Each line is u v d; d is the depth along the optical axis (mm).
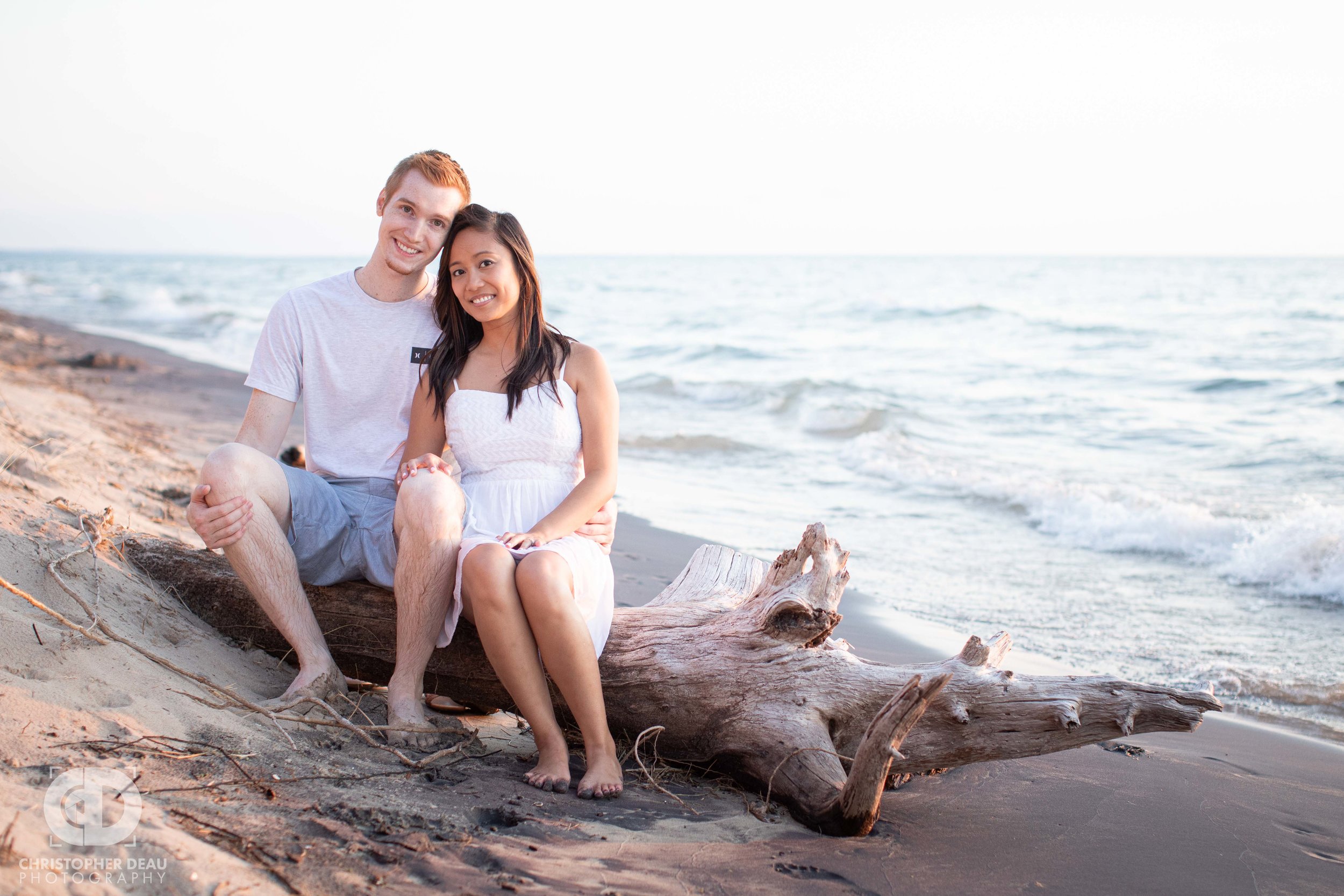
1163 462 10438
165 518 4941
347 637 3186
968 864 2465
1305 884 2490
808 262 126438
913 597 5910
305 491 3051
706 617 3084
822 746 2732
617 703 2965
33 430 6031
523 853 2232
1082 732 2727
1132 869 2512
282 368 3283
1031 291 45281
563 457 3160
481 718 3336
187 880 1778
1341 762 3568
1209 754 3590
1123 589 6121
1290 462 10078
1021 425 12812
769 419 13578
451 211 3307
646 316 32812
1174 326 25062
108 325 30250
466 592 2820
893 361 20234
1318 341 21156
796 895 2209
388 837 2174
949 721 2768
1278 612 5676
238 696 2809
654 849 2375
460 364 3223
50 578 2912
